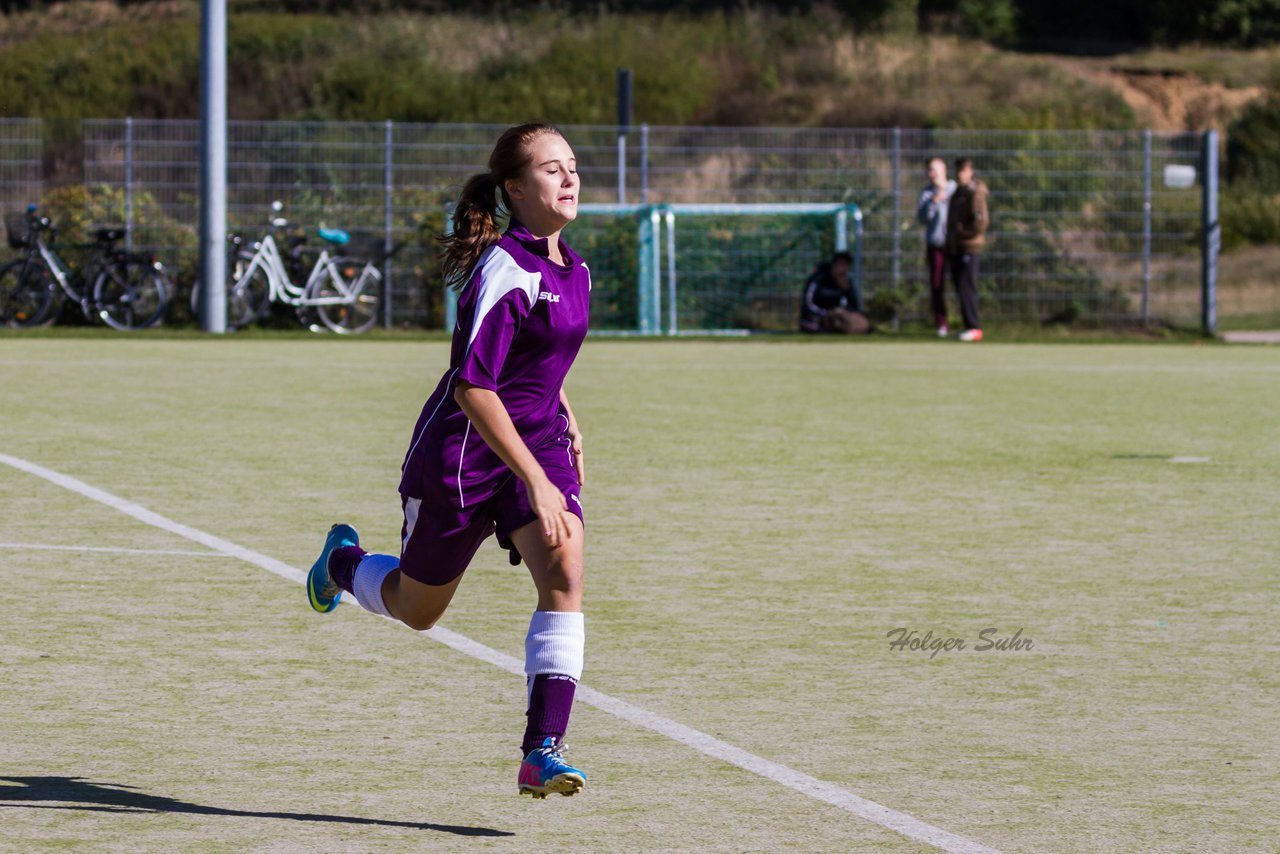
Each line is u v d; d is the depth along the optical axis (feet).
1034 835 45.57
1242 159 434.30
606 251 261.24
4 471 112.27
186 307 252.21
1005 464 122.42
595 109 453.99
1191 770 51.80
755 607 74.69
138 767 51.03
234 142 255.70
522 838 44.98
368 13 527.81
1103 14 552.41
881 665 64.69
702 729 55.72
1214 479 115.85
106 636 67.92
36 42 498.28
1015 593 78.23
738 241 263.49
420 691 60.44
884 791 49.32
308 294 248.11
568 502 47.06
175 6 540.11
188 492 104.94
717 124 460.55
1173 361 222.07
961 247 250.37
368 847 44.11
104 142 253.44
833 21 519.19
